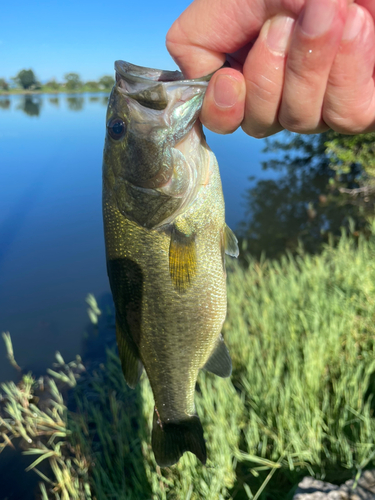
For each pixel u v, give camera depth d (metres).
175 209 0.22
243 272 0.75
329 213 1.00
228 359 0.24
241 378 0.46
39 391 0.51
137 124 0.21
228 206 1.09
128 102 0.21
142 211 0.22
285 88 0.16
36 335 0.61
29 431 0.45
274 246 0.86
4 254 0.85
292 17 0.15
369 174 1.04
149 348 0.24
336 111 0.16
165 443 0.25
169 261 0.22
